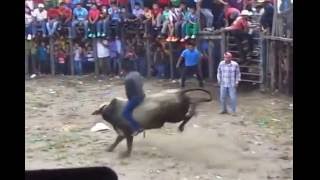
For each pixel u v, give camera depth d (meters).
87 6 19.47
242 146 10.57
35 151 10.27
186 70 16.36
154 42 18.50
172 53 18.03
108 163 9.41
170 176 8.63
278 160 9.56
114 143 10.11
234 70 13.33
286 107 14.07
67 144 10.84
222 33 16.45
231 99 13.45
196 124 12.43
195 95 15.73
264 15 16.20
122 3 18.97
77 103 15.34
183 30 17.52
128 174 8.71
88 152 10.15
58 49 19.75
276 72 15.89
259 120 12.75
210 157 9.77
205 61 17.38
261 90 15.91
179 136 11.35
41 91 17.12
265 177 8.55
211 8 17.44
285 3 15.13
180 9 17.69
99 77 19.27
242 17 16.23
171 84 17.53
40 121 13.11
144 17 18.52
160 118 9.77
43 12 19.53
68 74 19.91
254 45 16.38
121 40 19.08
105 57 19.36
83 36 19.56
